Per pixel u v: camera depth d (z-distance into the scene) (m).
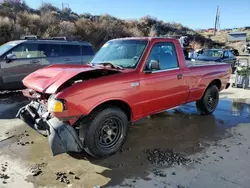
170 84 4.29
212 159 3.49
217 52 14.58
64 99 2.97
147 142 4.08
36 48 7.69
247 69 8.93
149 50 3.96
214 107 5.67
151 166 3.29
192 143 4.05
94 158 3.49
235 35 43.69
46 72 3.74
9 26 16.05
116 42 4.57
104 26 24.09
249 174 3.10
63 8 28.31
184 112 5.82
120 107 3.78
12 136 4.23
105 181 2.94
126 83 3.55
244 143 4.05
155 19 37.91
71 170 3.18
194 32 44.50
